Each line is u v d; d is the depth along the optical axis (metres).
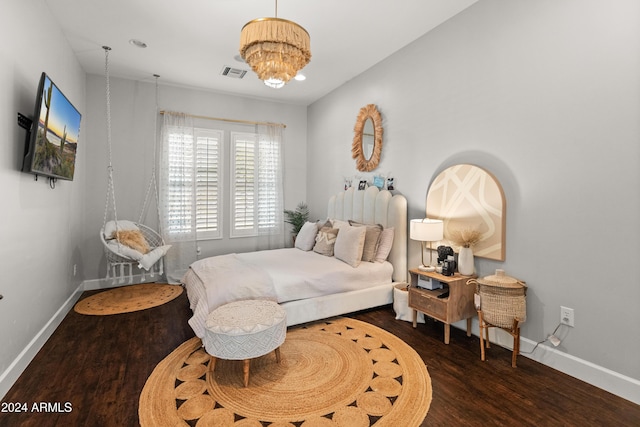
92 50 3.68
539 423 1.75
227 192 5.22
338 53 3.77
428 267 3.08
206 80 4.61
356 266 3.38
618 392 1.99
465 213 2.89
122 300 3.87
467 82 2.91
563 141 2.24
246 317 2.24
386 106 3.90
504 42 2.60
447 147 3.12
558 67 2.26
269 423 1.74
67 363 2.37
